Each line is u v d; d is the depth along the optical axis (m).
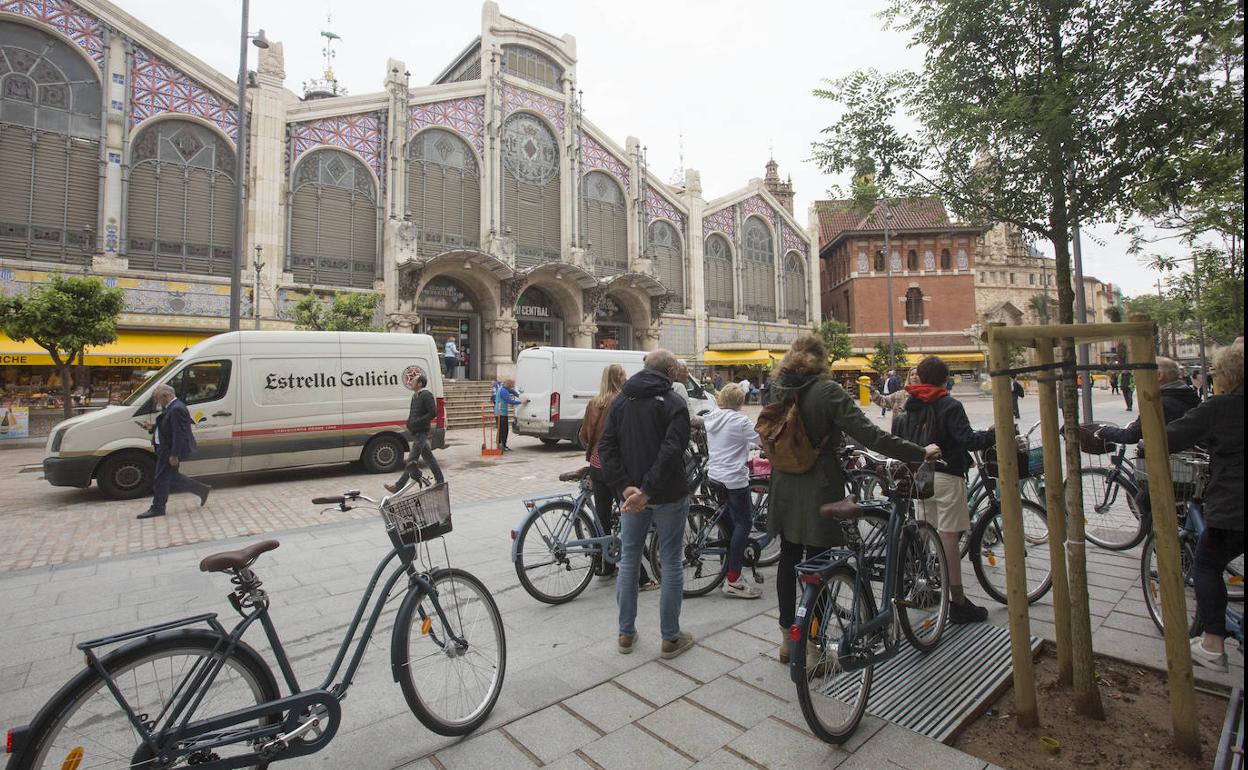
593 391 15.50
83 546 6.88
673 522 3.87
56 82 19.22
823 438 3.49
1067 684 3.39
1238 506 3.28
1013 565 3.06
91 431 9.59
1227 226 5.30
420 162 25.89
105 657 2.23
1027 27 4.25
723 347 35.81
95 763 2.21
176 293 20.67
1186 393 5.17
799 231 41.88
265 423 10.95
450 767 2.78
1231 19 3.41
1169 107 3.73
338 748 2.95
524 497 9.45
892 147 4.93
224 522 8.07
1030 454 5.27
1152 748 2.84
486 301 26.83
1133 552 5.92
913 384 4.57
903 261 44.88
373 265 24.59
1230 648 3.91
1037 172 4.12
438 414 12.58
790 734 2.96
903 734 2.96
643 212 32.66
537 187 29.39
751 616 4.57
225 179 21.78
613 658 3.85
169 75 20.84
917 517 4.48
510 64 28.83
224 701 2.56
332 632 4.37
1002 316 52.88
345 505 3.06
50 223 19.03
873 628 3.27
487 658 3.26
